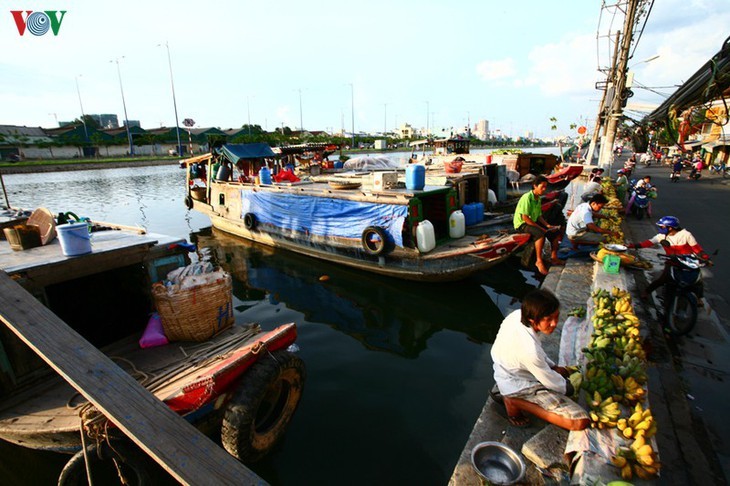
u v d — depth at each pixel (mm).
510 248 7590
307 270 9492
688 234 5262
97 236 5047
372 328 6609
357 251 8742
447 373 5223
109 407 2479
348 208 8680
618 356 3906
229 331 4629
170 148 71500
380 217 8102
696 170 22953
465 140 21984
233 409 3420
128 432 2422
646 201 12125
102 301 5152
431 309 7266
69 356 2648
